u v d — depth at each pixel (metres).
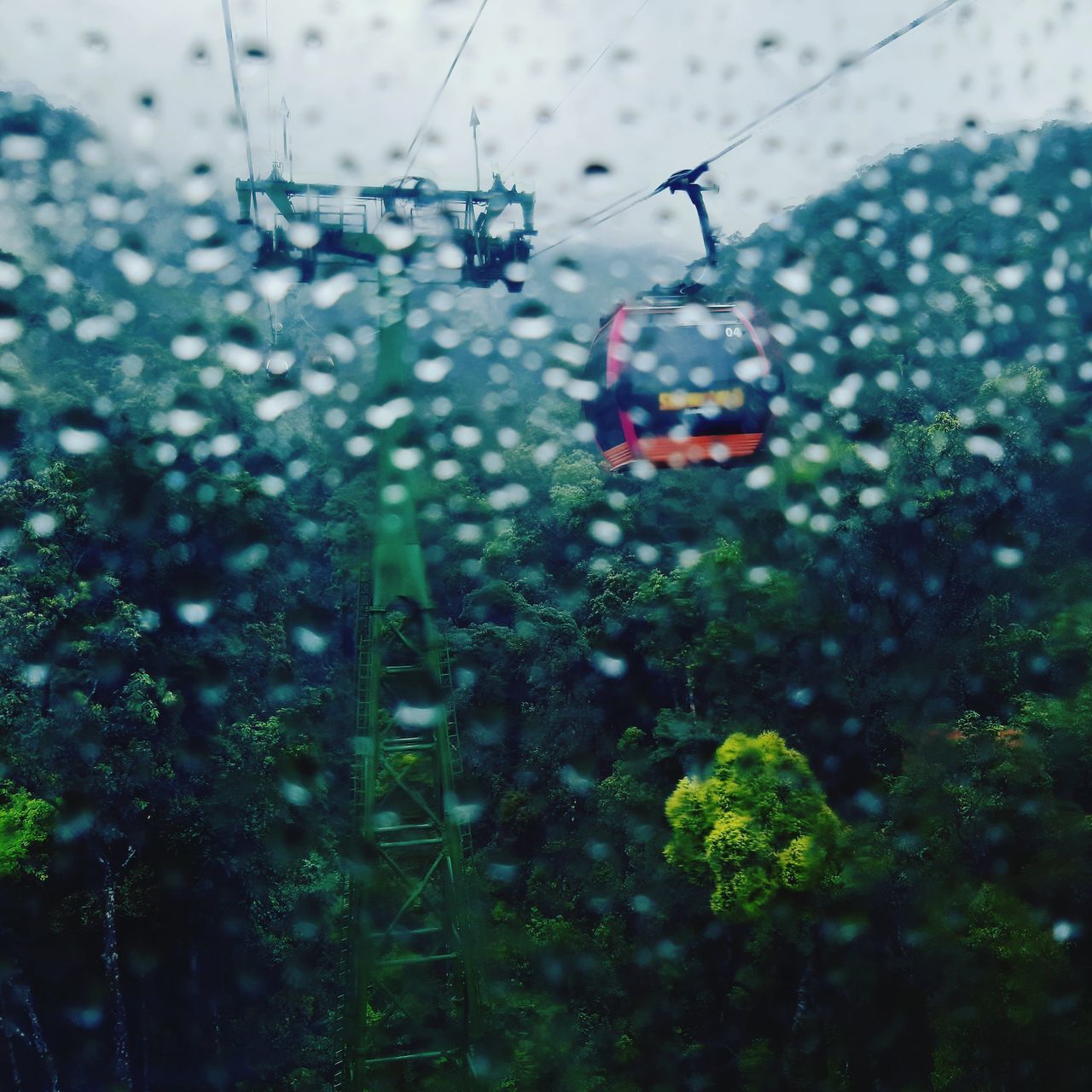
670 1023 16.55
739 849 13.53
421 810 12.44
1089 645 15.70
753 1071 14.45
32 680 15.90
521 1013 16.36
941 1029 12.20
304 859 19.41
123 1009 16.09
